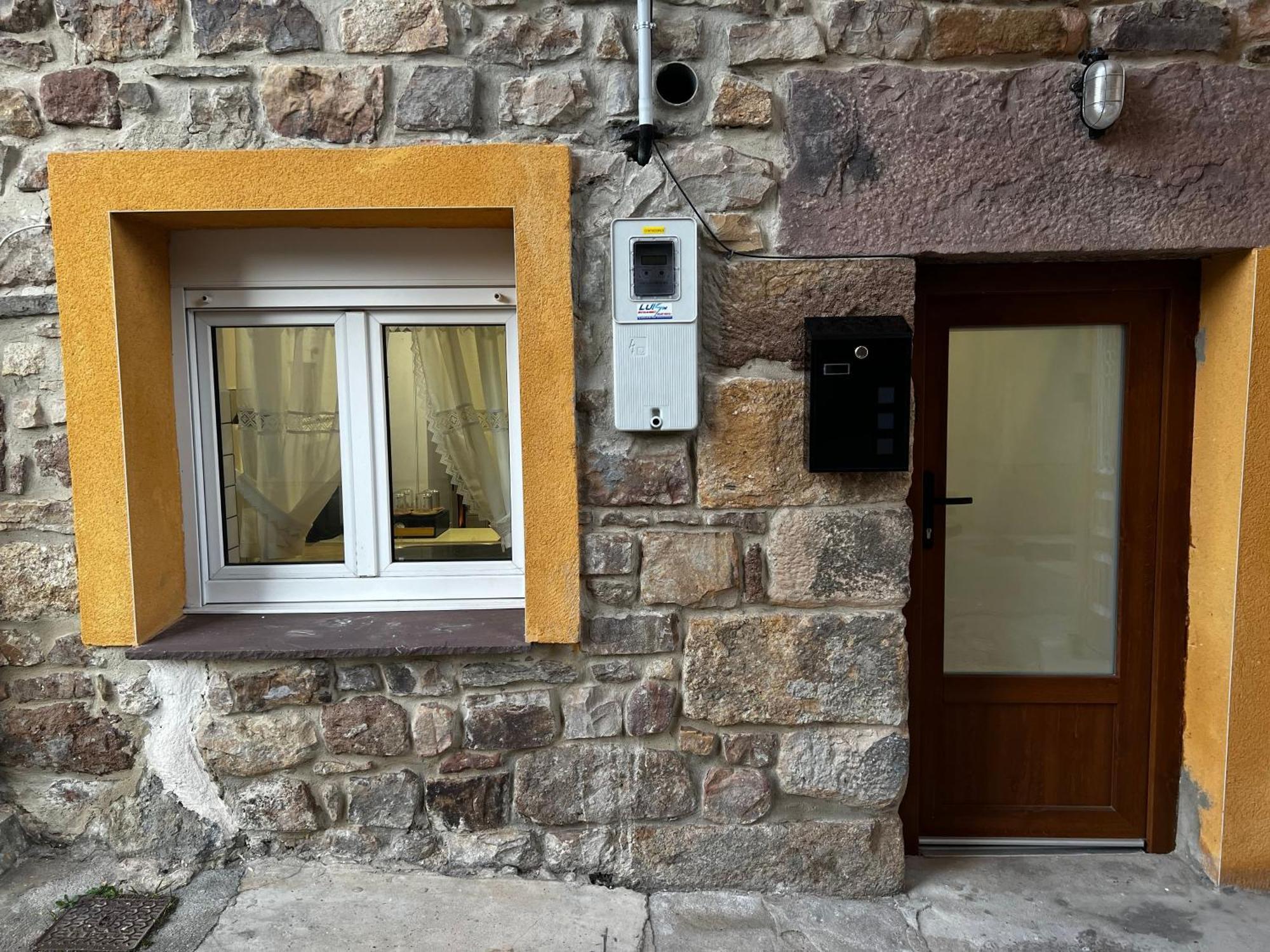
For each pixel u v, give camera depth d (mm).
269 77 2088
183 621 2389
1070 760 2520
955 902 2271
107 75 2104
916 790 2527
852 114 2084
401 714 2256
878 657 2199
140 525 2221
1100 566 2492
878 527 2160
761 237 2125
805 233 2113
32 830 2324
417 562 2480
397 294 2330
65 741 2285
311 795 2293
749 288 2127
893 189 2100
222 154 2074
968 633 2518
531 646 2209
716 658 2207
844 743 2232
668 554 2182
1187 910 2238
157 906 2133
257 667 2244
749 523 2176
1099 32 2070
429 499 2480
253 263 2307
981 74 2070
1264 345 2119
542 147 2064
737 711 2225
